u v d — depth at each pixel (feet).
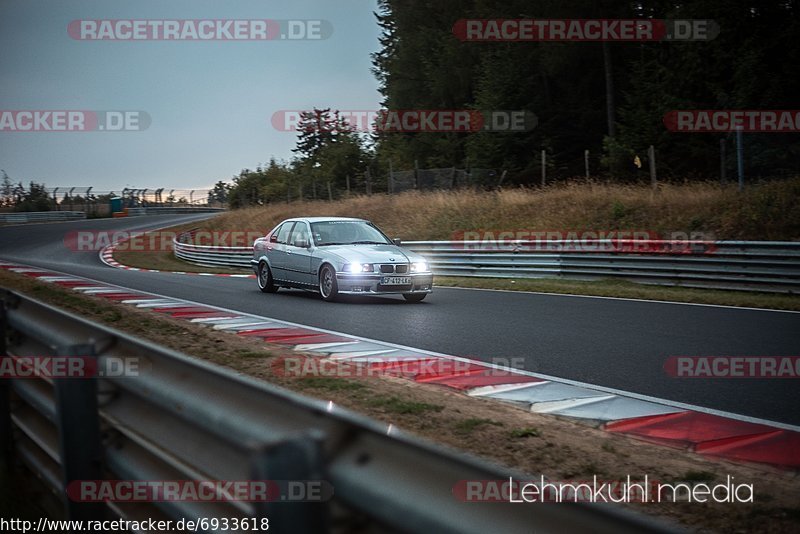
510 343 45.16
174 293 75.92
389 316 57.72
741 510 19.51
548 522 7.13
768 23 169.58
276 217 186.50
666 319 55.72
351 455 9.40
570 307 63.82
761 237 92.84
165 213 384.88
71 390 16.19
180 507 13.83
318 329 50.55
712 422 28.12
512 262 96.58
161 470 14.75
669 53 181.88
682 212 106.32
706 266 78.07
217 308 62.39
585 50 199.21
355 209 162.30
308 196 225.56
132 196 369.30
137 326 48.73
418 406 29.22
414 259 67.97
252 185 286.25
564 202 124.77
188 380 13.92
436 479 8.14
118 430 16.65
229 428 11.86
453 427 26.91
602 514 6.61
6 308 23.47
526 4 198.49
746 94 155.84
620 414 29.22
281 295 75.31
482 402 31.04
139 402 16.22
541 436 25.90
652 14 191.21
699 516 19.24
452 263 103.30
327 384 33.01
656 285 83.10
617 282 86.12
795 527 18.43
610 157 172.35
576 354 41.68
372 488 8.76
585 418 28.58
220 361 38.40
